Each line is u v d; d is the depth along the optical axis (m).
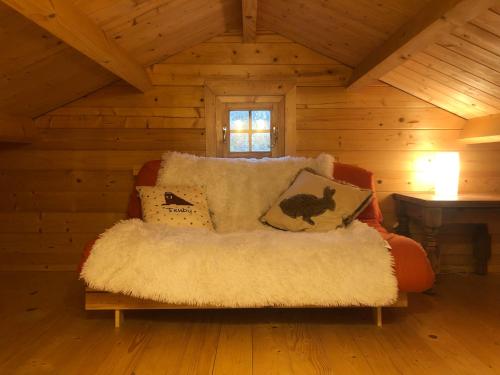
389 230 3.03
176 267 1.82
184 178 2.63
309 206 2.38
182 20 2.41
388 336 1.89
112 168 3.01
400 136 2.99
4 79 2.24
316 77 2.97
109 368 1.60
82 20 1.78
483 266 2.94
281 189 2.64
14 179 3.00
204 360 1.67
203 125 2.99
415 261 1.86
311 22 2.53
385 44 2.25
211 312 2.20
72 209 3.03
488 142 2.97
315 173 2.60
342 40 2.55
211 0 2.32
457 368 1.60
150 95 2.97
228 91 2.97
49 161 3.00
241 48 2.96
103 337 1.88
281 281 1.81
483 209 2.74
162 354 1.72
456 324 2.03
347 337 1.88
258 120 3.06
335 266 1.83
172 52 2.88
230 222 2.56
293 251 1.87
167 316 2.14
